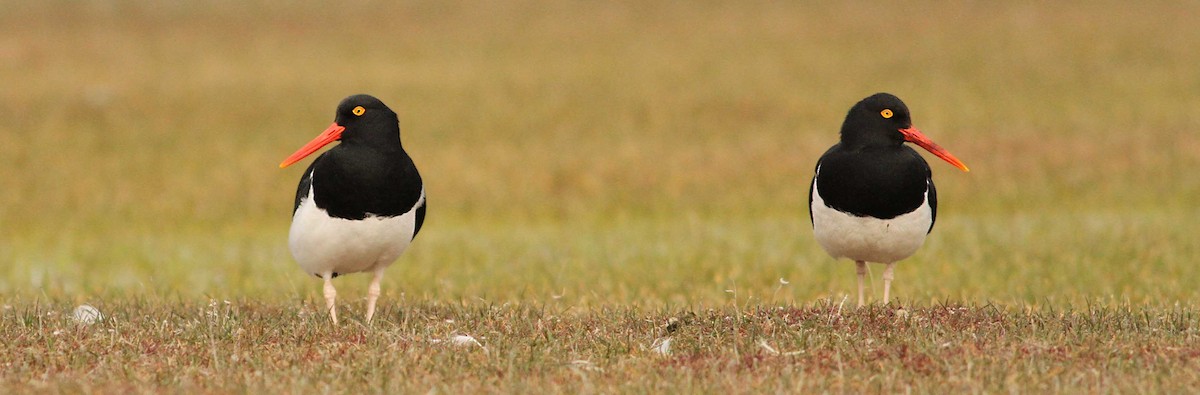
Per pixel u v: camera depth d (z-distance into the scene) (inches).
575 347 974.4
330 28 4840.1
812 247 1879.9
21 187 2748.5
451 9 5142.7
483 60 4296.3
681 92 3732.8
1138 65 3946.9
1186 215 2175.2
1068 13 4724.4
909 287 1519.4
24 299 1476.4
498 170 2883.9
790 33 4611.2
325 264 1128.2
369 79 3996.1
